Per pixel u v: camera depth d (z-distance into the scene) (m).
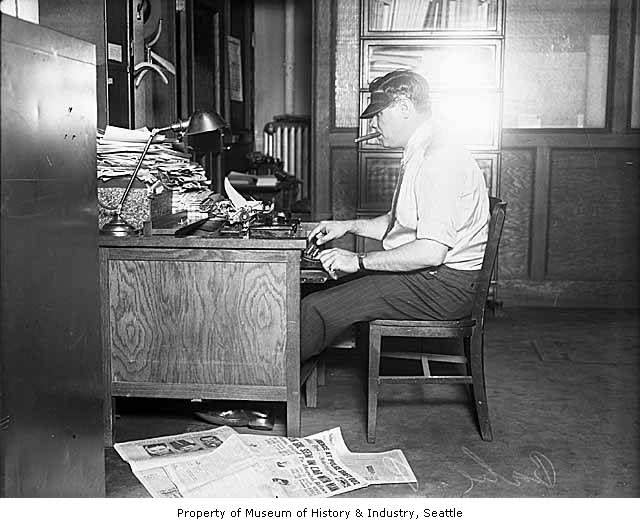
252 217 3.72
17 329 1.87
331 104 5.71
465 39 5.34
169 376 3.04
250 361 3.02
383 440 3.20
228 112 5.96
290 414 3.06
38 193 1.95
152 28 4.61
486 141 5.38
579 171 5.80
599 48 5.74
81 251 2.23
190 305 3.01
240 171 6.52
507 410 3.58
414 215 3.30
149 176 3.36
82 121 2.21
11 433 1.86
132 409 3.50
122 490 2.69
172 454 2.97
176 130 3.32
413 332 3.12
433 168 3.08
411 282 3.11
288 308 2.98
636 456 3.07
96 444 2.37
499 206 3.04
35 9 3.06
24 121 1.87
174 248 2.98
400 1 5.37
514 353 4.56
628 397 3.79
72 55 2.13
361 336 4.26
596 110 5.79
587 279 5.86
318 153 5.74
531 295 5.89
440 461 3.01
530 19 5.75
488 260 3.06
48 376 2.04
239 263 2.97
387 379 3.16
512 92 5.80
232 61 6.31
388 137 3.36
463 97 5.36
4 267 1.80
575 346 4.72
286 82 7.36
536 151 5.79
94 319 2.33
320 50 5.67
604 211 5.81
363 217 5.55
